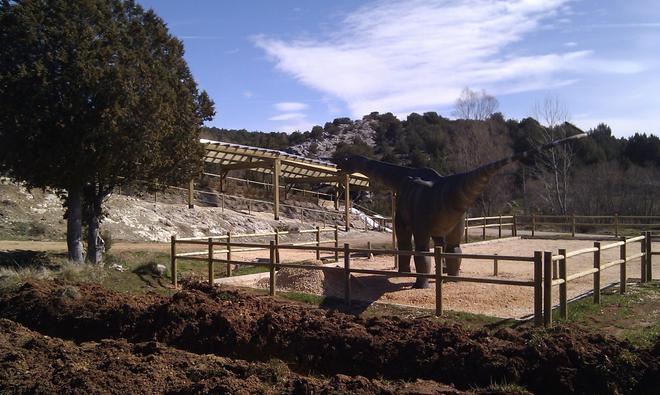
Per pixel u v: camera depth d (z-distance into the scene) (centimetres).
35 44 1362
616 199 4362
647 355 641
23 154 1361
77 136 1369
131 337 926
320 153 7169
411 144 6875
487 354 687
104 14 1472
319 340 804
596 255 1077
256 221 3191
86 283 1213
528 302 1152
